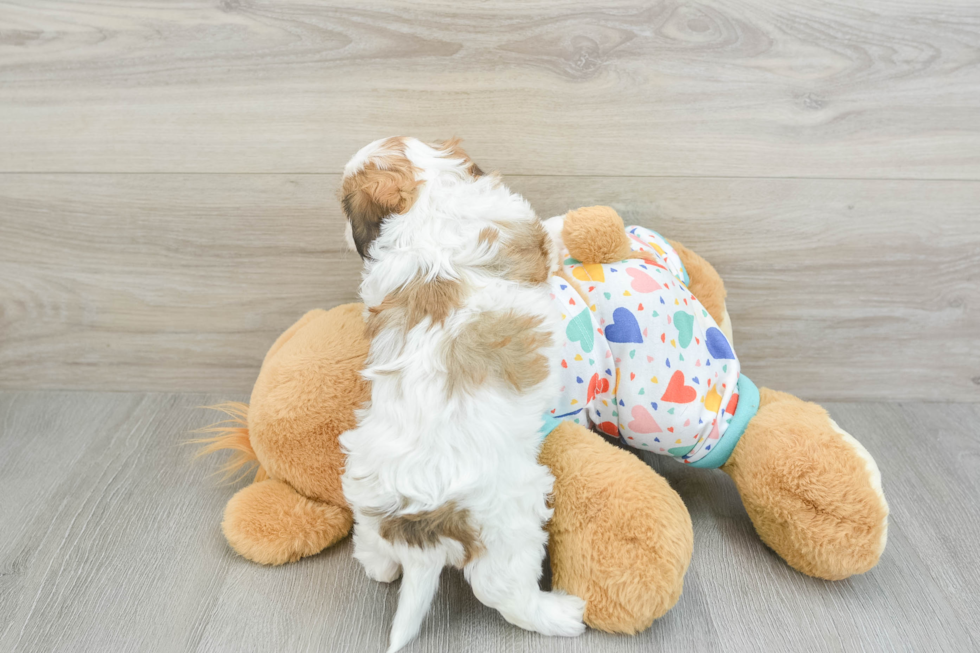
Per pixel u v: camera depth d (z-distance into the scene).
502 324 0.81
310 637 0.89
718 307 1.15
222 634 0.89
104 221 1.23
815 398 1.36
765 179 1.17
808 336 1.30
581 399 0.97
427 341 0.80
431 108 1.13
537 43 1.08
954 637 0.89
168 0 1.06
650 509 0.85
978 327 1.28
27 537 1.04
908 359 1.31
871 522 0.89
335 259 1.25
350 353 1.01
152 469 1.18
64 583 0.96
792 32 1.06
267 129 1.15
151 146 1.17
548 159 1.16
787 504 0.92
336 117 1.14
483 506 0.80
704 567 0.99
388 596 0.95
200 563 1.00
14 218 1.22
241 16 1.07
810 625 0.90
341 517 1.02
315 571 0.99
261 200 1.20
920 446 1.23
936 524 1.07
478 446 0.79
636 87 1.11
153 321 1.32
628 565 0.84
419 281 0.82
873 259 1.23
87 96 1.13
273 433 1.00
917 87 1.10
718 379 1.01
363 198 0.85
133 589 0.95
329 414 0.98
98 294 1.29
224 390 1.38
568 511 0.88
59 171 1.18
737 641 0.88
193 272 1.27
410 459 0.79
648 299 0.98
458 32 1.07
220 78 1.11
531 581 0.85
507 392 0.81
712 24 1.06
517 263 0.85
